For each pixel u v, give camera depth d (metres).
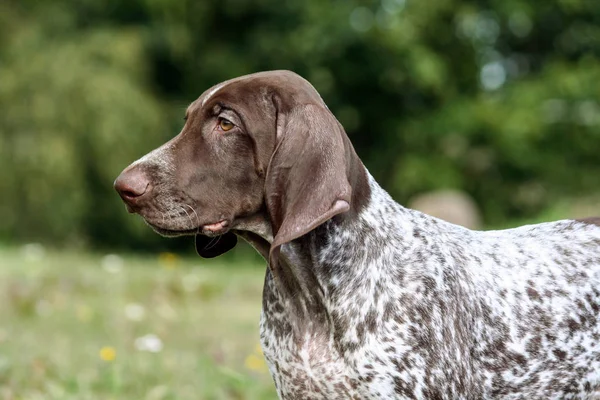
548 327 5.22
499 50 28.98
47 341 9.55
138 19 27.38
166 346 9.59
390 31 25.88
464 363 4.97
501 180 26.53
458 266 5.13
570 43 28.64
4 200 24.25
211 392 7.66
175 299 12.63
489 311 5.14
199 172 4.97
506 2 27.64
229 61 26.75
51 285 12.54
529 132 25.89
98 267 14.70
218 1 26.47
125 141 24.61
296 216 4.61
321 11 26.23
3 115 24.75
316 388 4.93
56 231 24.45
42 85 24.78
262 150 4.93
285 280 5.02
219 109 4.98
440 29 27.69
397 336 4.80
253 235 5.21
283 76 5.02
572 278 5.36
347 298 4.89
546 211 23.00
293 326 5.01
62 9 26.92
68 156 24.12
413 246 5.05
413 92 27.41
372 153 27.81
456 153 26.44
